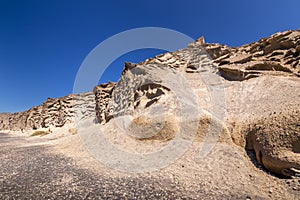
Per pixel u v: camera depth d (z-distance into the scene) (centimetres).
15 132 5397
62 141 2042
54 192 681
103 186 737
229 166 873
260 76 1727
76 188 719
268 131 898
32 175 878
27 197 641
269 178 753
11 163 1123
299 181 664
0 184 762
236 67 1959
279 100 1211
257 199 617
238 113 1280
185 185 740
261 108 1204
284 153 768
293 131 804
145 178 819
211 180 777
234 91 1648
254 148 939
